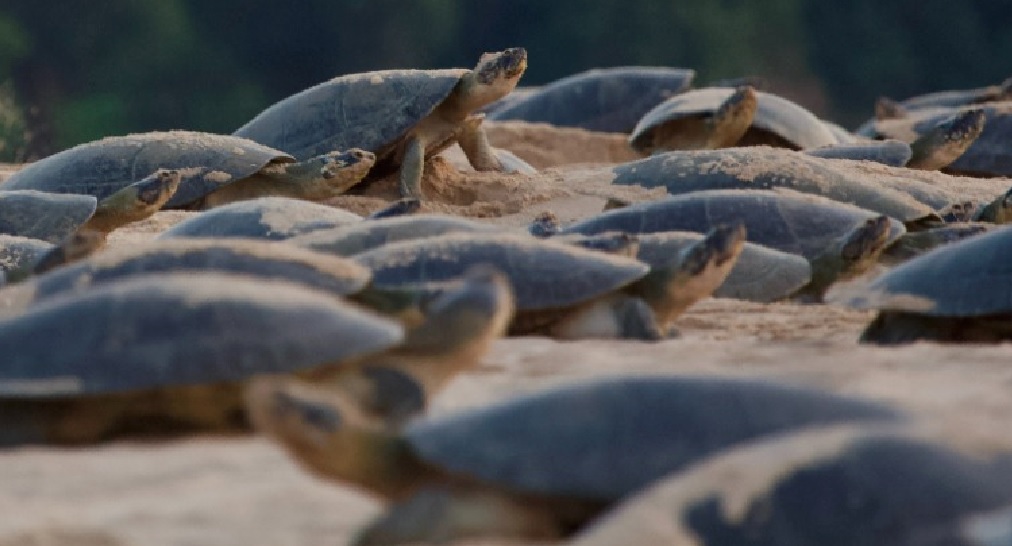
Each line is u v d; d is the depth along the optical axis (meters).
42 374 15.36
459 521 12.16
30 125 111.69
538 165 58.34
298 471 14.58
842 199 35.84
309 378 15.36
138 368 15.33
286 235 28.59
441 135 42.31
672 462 12.12
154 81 128.62
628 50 144.25
